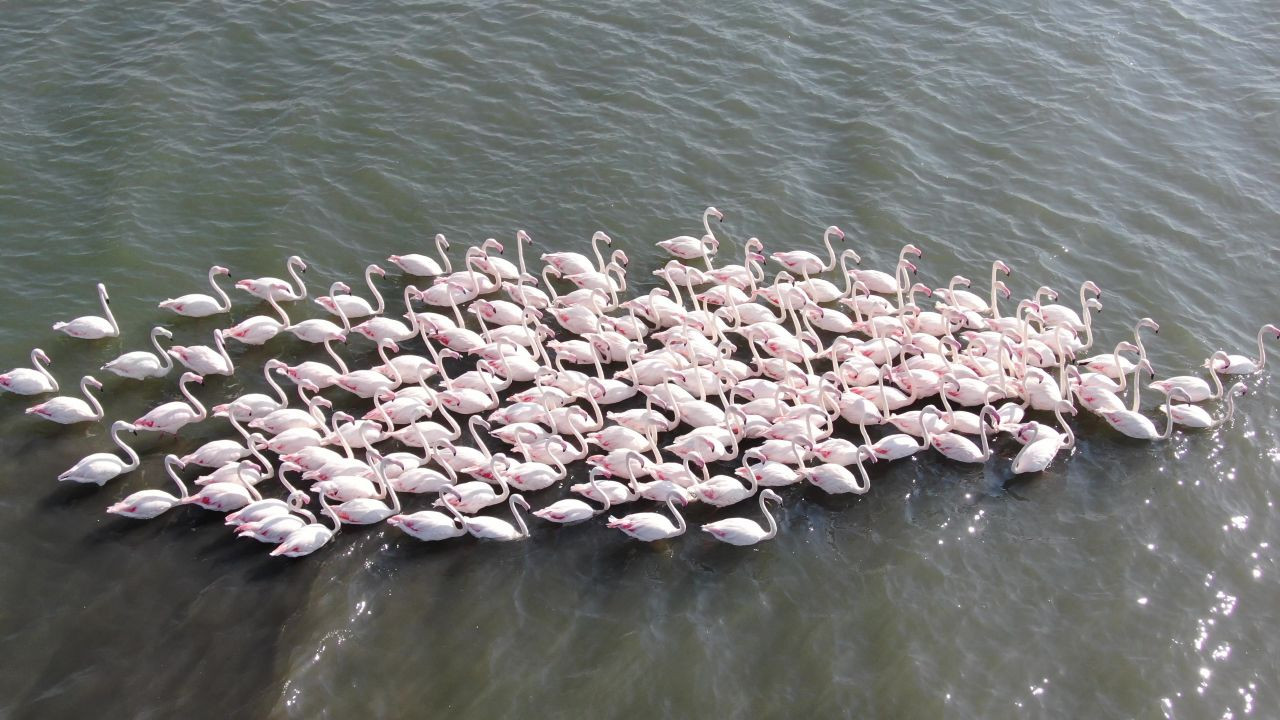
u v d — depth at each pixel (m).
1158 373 31.03
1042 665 22.88
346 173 35.72
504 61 40.94
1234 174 38.41
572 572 24.30
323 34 41.31
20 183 33.50
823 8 45.59
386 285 32.53
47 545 24.03
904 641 23.17
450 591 23.62
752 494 26.23
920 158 38.34
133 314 30.25
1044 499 26.86
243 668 21.59
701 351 29.88
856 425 28.83
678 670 22.28
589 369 30.52
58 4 41.09
